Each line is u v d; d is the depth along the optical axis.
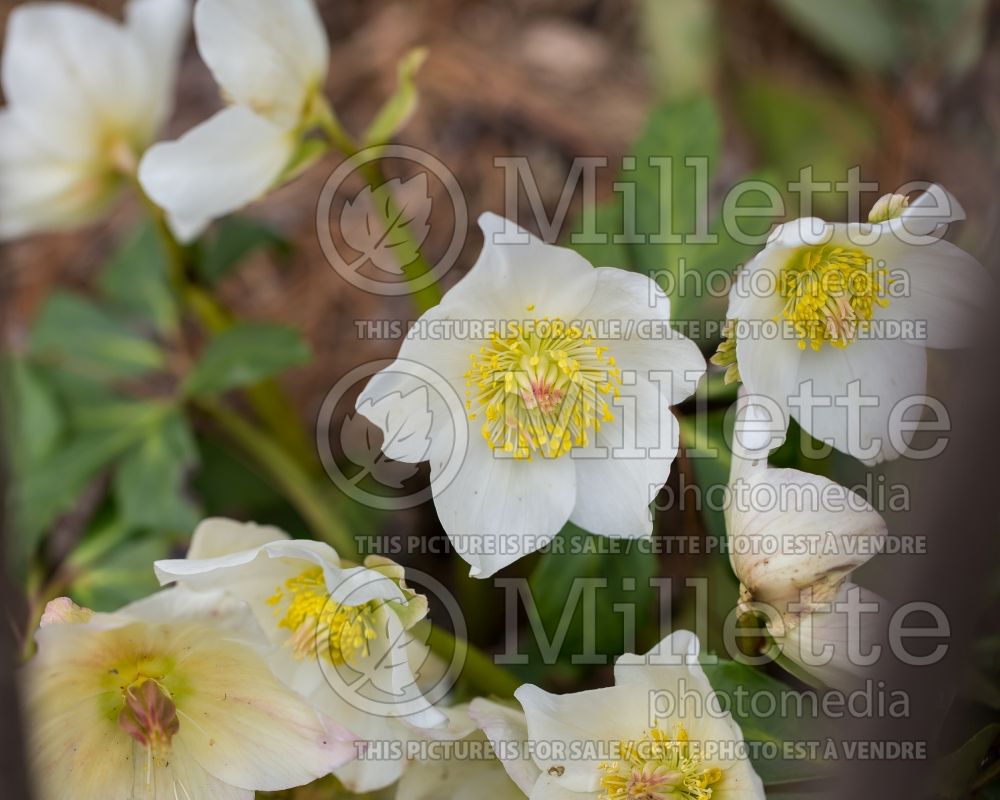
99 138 0.64
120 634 0.51
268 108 0.57
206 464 0.69
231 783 0.52
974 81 0.72
